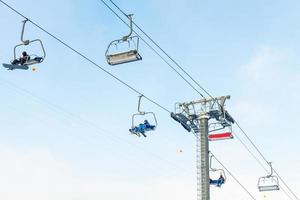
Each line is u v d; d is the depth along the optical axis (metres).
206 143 31.33
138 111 24.42
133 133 25.19
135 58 18.16
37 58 16.77
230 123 32.25
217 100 31.80
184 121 31.92
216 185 31.38
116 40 18.45
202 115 31.75
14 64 17.02
